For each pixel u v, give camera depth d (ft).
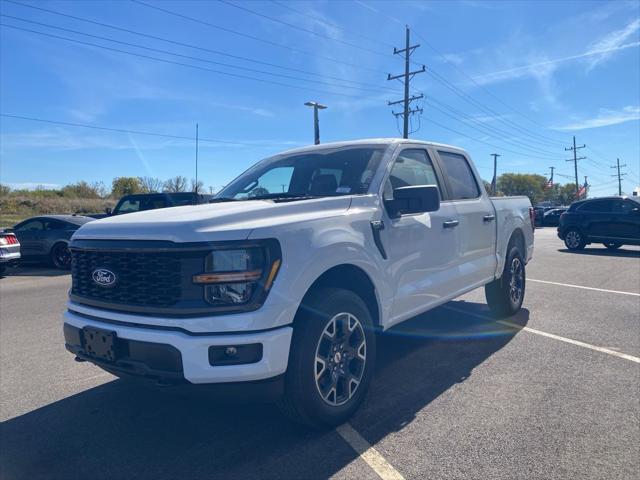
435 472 9.12
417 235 13.61
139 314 9.73
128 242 9.97
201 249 9.22
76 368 15.69
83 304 10.98
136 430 11.19
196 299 9.25
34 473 9.50
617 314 21.09
